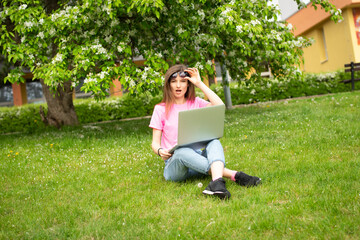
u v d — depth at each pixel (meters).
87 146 6.23
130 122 11.34
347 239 1.98
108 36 6.84
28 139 8.01
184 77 3.42
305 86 15.23
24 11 6.45
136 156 5.05
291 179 3.29
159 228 2.37
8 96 19.69
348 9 15.74
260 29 6.57
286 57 7.62
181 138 3.14
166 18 6.73
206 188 2.98
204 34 6.79
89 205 2.98
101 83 6.31
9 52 6.45
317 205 2.52
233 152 4.74
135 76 6.39
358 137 4.95
